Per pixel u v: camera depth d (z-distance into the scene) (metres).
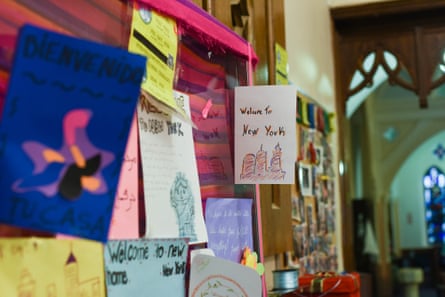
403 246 12.84
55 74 0.57
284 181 1.21
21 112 0.55
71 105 0.58
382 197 10.34
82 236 0.59
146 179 0.86
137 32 0.85
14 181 0.54
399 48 3.47
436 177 12.98
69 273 0.66
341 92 3.48
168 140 0.93
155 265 0.84
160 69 0.91
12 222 0.54
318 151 2.79
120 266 0.76
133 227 0.82
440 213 12.83
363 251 6.16
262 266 1.28
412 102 10.88
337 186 3.27
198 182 1.02
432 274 10.58
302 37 2.71
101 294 0.72
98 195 0.60
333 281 1.67
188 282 0.95
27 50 0.55
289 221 1.84
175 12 0.95
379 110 11.08
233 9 1.46
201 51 1.10
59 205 0.57
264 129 1.22
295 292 1.68
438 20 3.43
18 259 0.59
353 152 8.41
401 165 11.12
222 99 1.20
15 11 0.63
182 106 1.00
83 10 0.75
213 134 1.15
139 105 0.85
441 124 10.97
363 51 3.51
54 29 0.69
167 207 0.91
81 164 0.59
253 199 1.31
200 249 1.00
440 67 3.47
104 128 0.61
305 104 2.57
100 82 0.60
